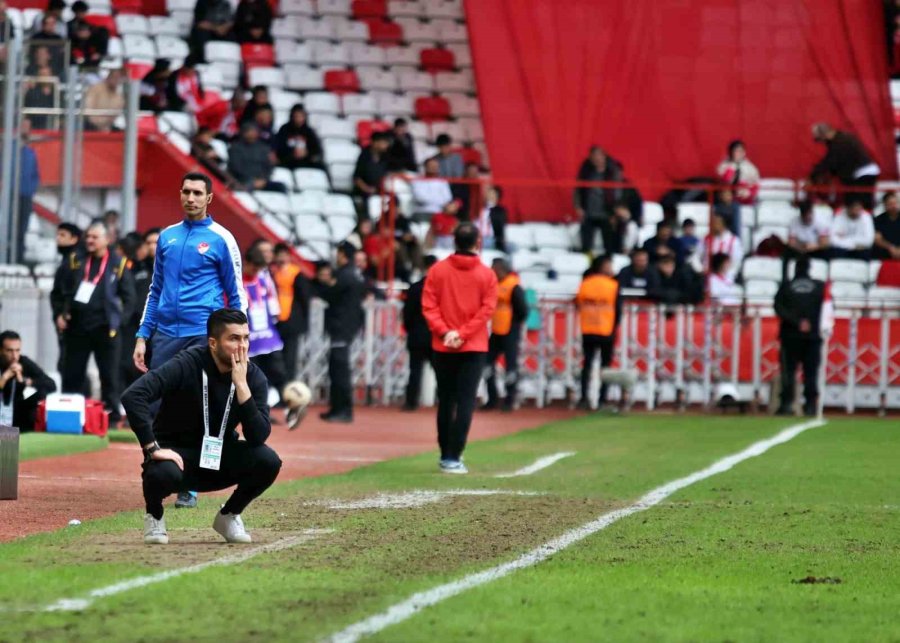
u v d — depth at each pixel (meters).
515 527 28.66
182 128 79.88
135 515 29.25
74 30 81.31
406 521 29.20
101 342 49.00
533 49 85.19
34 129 62.44
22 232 61.34
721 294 73.06
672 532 28.38
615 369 65.44
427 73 94.19
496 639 18.23
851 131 86.00
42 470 37.50
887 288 76.38
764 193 82.81
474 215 77.44
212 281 31.25
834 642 18.66
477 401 71.31
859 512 31.91
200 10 91.38
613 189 77.75
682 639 18.59
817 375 64.94
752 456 45.00
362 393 70.94
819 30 86.12
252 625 18.69
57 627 18.39
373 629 18.56
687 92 85.56
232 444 25.06
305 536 26.81
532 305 69.75
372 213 79.88
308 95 90.31
